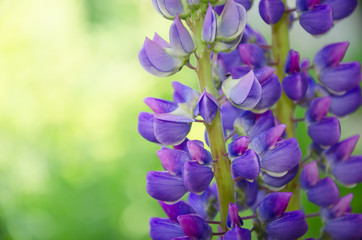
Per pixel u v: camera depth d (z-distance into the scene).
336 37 1.16
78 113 1.29
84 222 0.98
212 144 0.33
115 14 1.38
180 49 0.33
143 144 1.16
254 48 0.36
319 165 0.38
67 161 1.11
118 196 1.04
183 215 0.33
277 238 0.34
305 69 0.37
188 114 0.33
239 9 0.33
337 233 0.37
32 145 1.11
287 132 0.37
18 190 0.98
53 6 1.38
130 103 1.31
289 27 0.38
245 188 0.35
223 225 0.34
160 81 1.33
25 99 1.22
